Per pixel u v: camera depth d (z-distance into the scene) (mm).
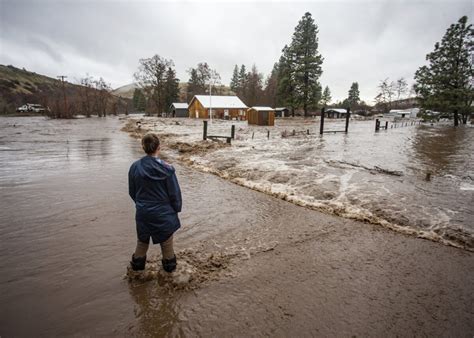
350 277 3627
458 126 35562
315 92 53656
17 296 3061
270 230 5094
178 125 34750
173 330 2645
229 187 8141
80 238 4512
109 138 20672
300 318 2846
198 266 3787
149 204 3117
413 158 12055
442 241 4703
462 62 33625
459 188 7512
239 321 2783
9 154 12938
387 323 2811
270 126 33188
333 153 13211
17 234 4617
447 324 2820
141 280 3385
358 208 6141
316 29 52844
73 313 2824
